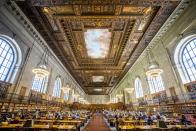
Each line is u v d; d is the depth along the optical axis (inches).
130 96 869.8
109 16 348.5
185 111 338.0
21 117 300.0
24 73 420.2
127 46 517.7
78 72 888.3
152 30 415.8
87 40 502.0
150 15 351.6
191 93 325.7
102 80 1189.7
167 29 416.8
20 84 400.8
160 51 469.7
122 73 905.5
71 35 453.1
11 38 352.2
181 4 312.2
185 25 339.6
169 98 410.9
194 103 309.4
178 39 373.4
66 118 329.7
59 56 639.8
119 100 1253.7
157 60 493.0
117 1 293.1
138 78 709.3
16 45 382.6
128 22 379.9
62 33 424.8
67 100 991.0
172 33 394.9
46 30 411.8
